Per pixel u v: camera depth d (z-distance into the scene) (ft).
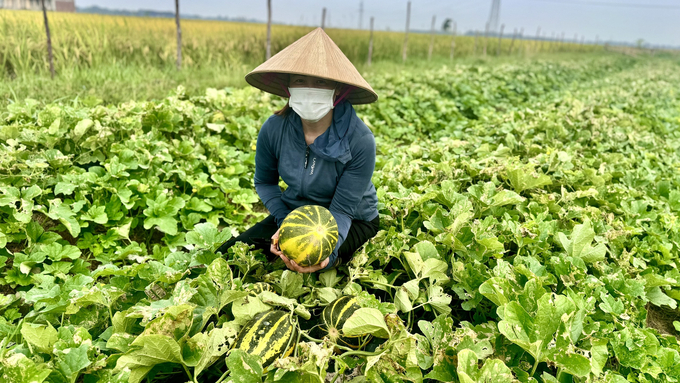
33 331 6.54
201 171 16.26
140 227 13.76
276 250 9.05
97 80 29.17
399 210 11.09
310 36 8.09
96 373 6.47
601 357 7.11
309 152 9.07
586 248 10.16
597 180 15.16
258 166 10.19
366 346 7.99
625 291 9.46
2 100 20.40
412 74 44.70
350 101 9.20
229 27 71.26
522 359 7.36
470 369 6.33
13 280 10.10
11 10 50.39
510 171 13.47
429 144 21.22
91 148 14.67
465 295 8.71
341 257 9.69
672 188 18.19
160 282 8.48
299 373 6.42
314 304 8.44
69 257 10.71
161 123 17.47
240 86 32.01
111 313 7.79
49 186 13.32
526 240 10.26
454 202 11.69
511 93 42.78
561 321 6.68
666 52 260.21
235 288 8.02
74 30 39.32
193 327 7.32
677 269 12.00
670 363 7.82
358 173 9.06
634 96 44.37
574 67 82.53
